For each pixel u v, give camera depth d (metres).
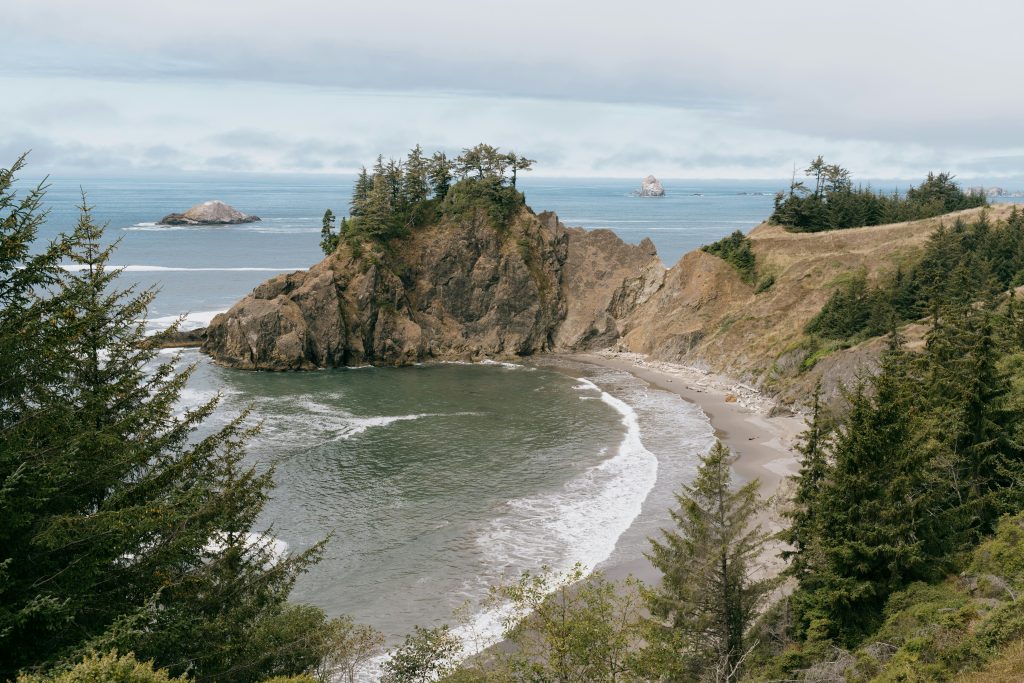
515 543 57.62
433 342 137.25
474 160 150.12
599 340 142.75
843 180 171.12
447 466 75.19
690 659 33.22
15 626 17.44
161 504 21.09
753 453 79.19
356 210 148.00
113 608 19.84
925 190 185.50
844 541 35.97
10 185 19.17
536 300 142.12
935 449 39.12
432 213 148.75
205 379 113.19
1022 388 52.19
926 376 53.06
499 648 42.59
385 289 134.38
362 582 51.78
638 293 145.88
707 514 34.69
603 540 57.91
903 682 27.48
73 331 20.20
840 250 134.12
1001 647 27.45
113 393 22.12
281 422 90.25
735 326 121.69
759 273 135.12
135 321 26.16
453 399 103.19
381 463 75.81
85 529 18.66
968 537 38.97
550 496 67.19
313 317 125.62
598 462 76.62
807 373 99.38
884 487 36.72
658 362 128.38
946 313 57.44
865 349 91.62
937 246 108.19
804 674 31.81
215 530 24.27
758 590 35.09
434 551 56.41
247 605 25.14
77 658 18.12
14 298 19.66
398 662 37.31
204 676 21.97
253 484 26.64
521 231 145.50
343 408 97.44
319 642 30.02
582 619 28.30
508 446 81.75
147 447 22.11
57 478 18.55
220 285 186.88
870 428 37.41
